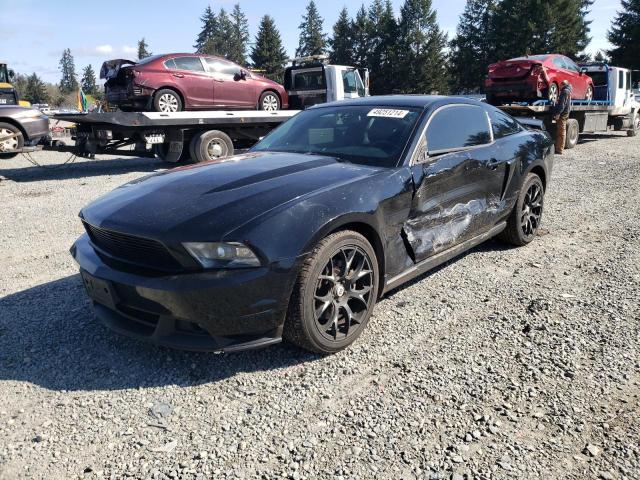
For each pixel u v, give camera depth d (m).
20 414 2.71
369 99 4.56
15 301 4.15
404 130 3.88
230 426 2.60
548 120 13.43
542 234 5.83
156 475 2.28
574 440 2.44
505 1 65.00
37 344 3.42
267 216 2.87
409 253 3.72
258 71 13.70
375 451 2.40
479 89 71.38
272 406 2.75
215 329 2.82
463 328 3.57
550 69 13.77
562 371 3.01
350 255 3.20
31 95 131.25
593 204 7.27
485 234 4.60
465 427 2.55
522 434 2.49
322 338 3.12
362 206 3.22
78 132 10.56
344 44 80.56
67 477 2.27
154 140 10.19
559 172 10.13
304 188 3.15
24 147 10.75
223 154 11.09
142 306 2.95
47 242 5.88
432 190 3.81
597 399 2.74
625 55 58.50
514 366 3.08
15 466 2.34
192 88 11.86
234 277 2.75
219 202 3.02
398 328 3.59
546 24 61.22
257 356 3.25
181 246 2.77
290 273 2.87
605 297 4.02
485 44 69.81
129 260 3.03
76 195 8.61
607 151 13.42
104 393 2.88
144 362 3.19
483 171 4.36
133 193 3.41
